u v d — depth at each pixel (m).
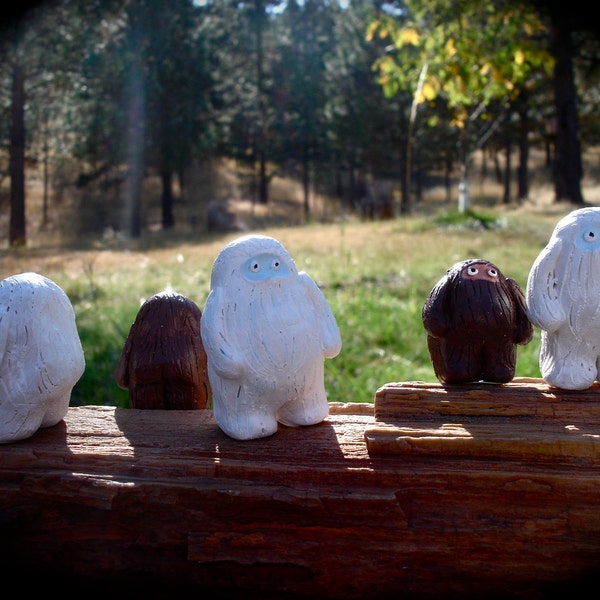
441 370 0.30
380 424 0.28
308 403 0.29
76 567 0.28
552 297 0.28
